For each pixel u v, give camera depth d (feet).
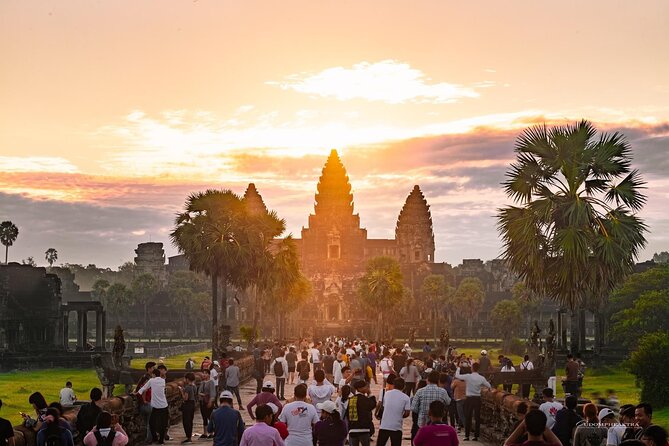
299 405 71.67
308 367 171.73
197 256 257.34
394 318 637.30
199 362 367.66
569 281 148.05
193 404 105.50
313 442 72.59
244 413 137.90
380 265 535.19
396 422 78.18
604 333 322.55
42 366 311.47
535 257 149.59
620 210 152.15
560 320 253.03
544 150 153.07
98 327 352.49
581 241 144.97
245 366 213.87
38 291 355.15
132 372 153.69
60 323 353.72
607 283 149.69
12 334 342.03
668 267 323.98
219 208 261.65
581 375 142.20
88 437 67.67
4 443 60.75
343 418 80.38
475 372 106.32
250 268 273.33
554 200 151.53
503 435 97.19
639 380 178.29
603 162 151.12
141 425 103.55
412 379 123.65
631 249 149.38
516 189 153.58
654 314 266.36
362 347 223.71
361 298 576.61
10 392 209.46
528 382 146.61
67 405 112.98
